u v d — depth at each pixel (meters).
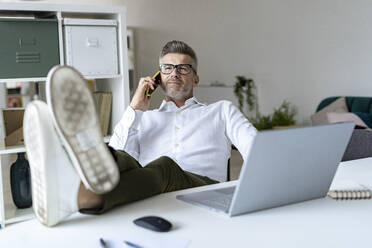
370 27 5.70
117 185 1.25
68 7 3.02
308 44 6.36
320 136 1.25
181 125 2.30
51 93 1.05
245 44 7.06
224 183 1.56
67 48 3.08
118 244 1.03
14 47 2.90
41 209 1.14
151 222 1.11
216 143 2.31
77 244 1.03
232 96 7.14
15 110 2.97
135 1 7.96
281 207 1.28
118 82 3.30
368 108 5.57
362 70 5.83
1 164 2.86
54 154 1.11
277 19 6.65
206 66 7.52
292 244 1.02
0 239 1.08
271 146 1.15
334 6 6.04
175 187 1.58
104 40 3.20
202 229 1.11
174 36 7.71
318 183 1.34
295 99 6.59
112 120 3.41
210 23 7.38
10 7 2.84
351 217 1.20
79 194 1.17
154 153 2.30
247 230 1.10
